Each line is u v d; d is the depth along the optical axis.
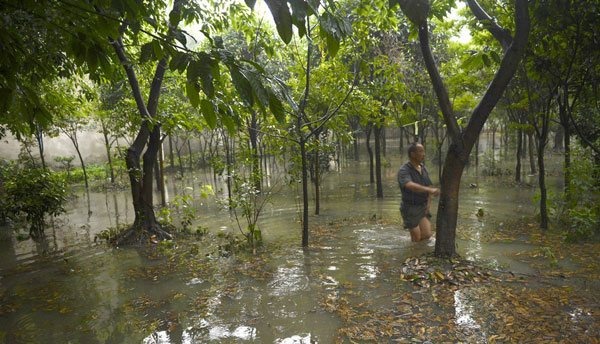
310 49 6.19
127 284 5.21
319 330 3.60
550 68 6.32
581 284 4.33
